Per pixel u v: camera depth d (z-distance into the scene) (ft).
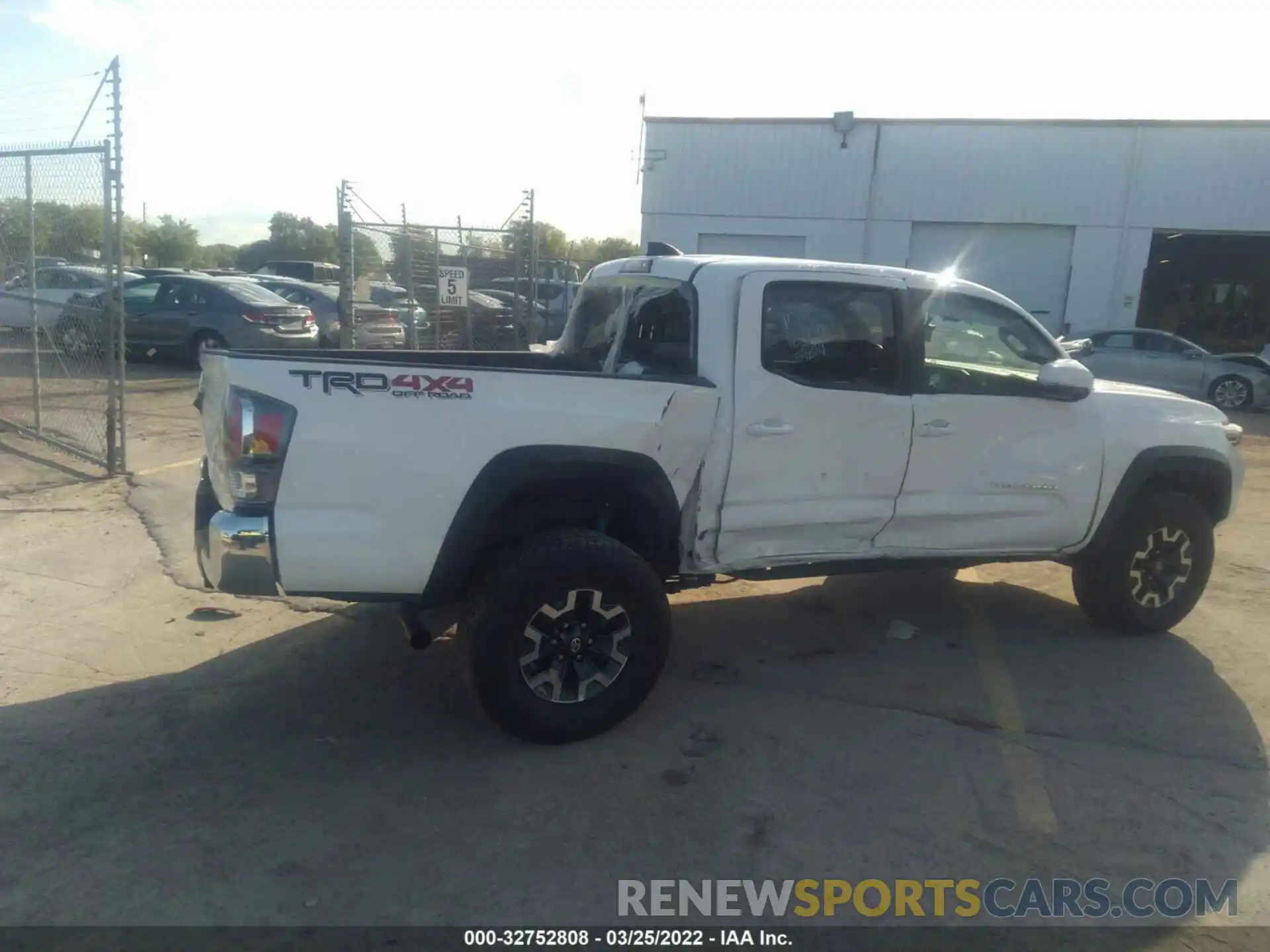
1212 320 86.07
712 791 12.97
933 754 14.01
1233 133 75.05
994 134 79.61
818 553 15.89
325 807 12.46
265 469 12.49
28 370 34.58
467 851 11.60
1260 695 16.12
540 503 14.56
